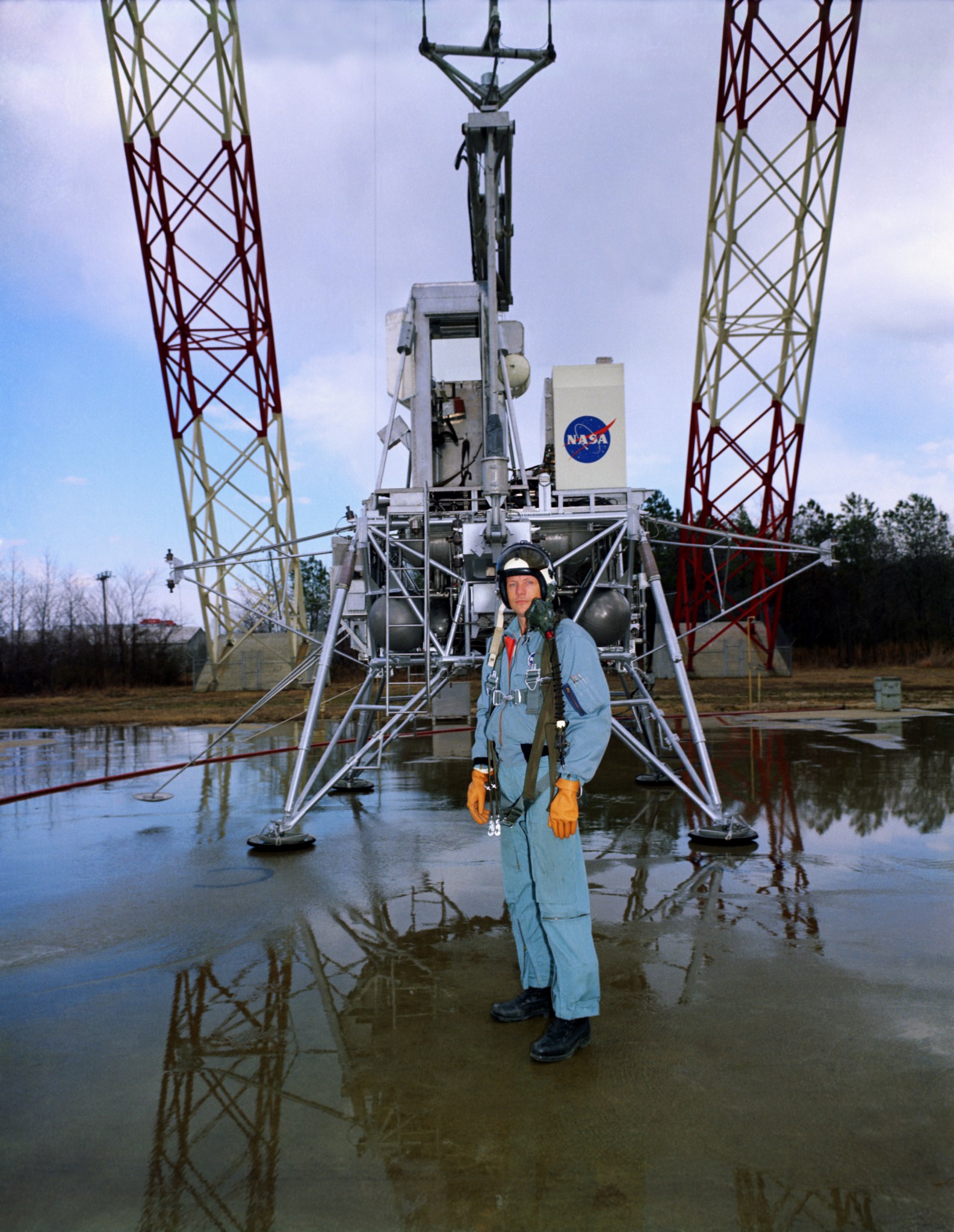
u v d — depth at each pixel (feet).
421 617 21.88
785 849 18.44
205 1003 10.68
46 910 14.85
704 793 20.12
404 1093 8.30
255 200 83.25
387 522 21.83
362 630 28.43
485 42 24.77
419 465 26.86
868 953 12.02
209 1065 8.96
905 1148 7.20
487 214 24.57
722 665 108.37
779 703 62.64
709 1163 7.02
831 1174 6.84
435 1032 9.72
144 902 15.26
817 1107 7.89
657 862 17.34
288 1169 7.04
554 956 9.31
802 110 81.41
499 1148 7.30
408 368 27.22
